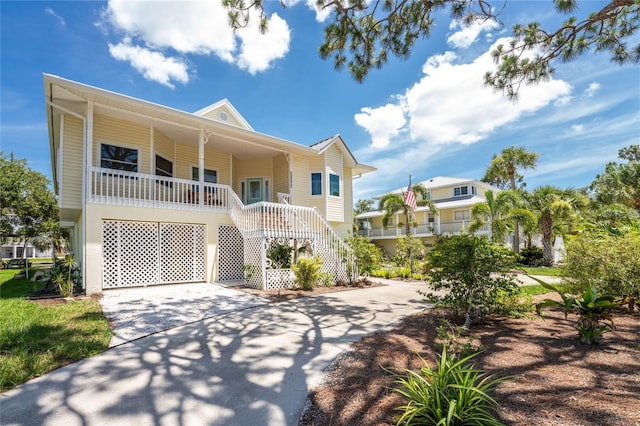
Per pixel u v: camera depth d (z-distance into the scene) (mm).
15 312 6180
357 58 7000
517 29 6246
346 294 8977
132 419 2668
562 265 7699
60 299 7723
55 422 2611
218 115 14406
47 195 27141
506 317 5883
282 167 15125
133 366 3748
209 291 9000
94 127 10383
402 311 6750
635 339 4387
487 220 20734
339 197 16266
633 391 2840
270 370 3672
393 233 29922
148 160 11445
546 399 2709
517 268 5570
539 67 6375
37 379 3369
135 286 9633
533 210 19828
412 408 2422
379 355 4094
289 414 2768
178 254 10562
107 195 9062
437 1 6074
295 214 10578
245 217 10547
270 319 5996
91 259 8633
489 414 2398
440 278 5645
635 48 5922
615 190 24125
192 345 4516
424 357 3979
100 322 5488
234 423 2635
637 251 6004
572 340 4414
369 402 2869
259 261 9688
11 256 42062
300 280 9547
